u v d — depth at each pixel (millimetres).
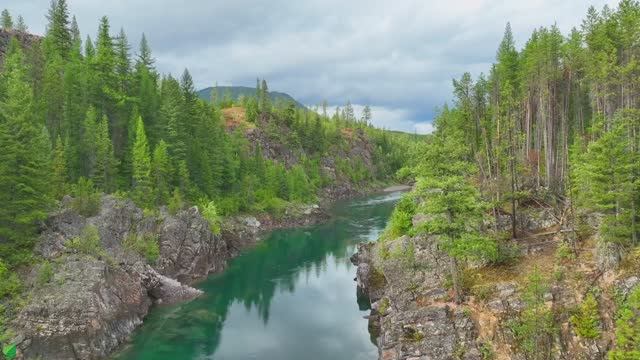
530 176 56094
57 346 40562
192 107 104562
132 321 49656
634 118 40656
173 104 93500
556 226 43969
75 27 118312
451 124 58656
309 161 170250
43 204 52094
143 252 62344
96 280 46719
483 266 40250
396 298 42625
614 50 44219
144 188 74188
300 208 120000
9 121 51000
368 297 57469
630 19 47281
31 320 41344
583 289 33562
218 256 76562
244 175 117562
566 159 51469
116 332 45969
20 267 46312
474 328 35031
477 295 36875
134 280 54125
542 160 61656
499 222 44906
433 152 38250
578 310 32531
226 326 51250
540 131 59844
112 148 75750
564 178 52250
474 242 36688
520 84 62969
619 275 32469
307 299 60469
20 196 48188
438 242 41156
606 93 46562
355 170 196250
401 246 49188
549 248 39938
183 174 87625
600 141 34406
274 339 47562
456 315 36094
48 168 56781
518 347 32844
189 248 69562
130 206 65938
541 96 55625
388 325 41094
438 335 35625
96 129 74625
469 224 39656
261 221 107375
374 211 135750
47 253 48719
